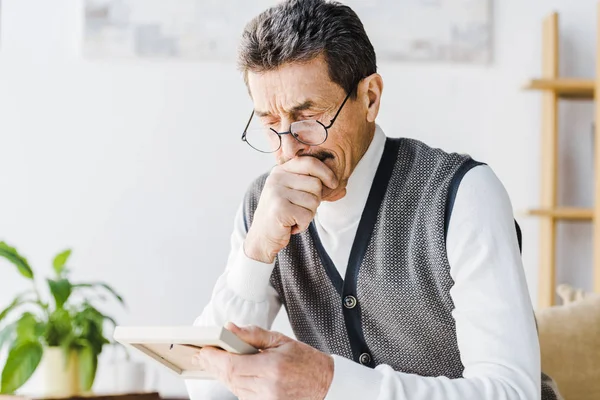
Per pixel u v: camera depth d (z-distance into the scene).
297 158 1.49
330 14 1.46
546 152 3.26
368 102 1.55
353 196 1.61
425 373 1.63
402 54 3.30
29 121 3.24
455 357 1.60
